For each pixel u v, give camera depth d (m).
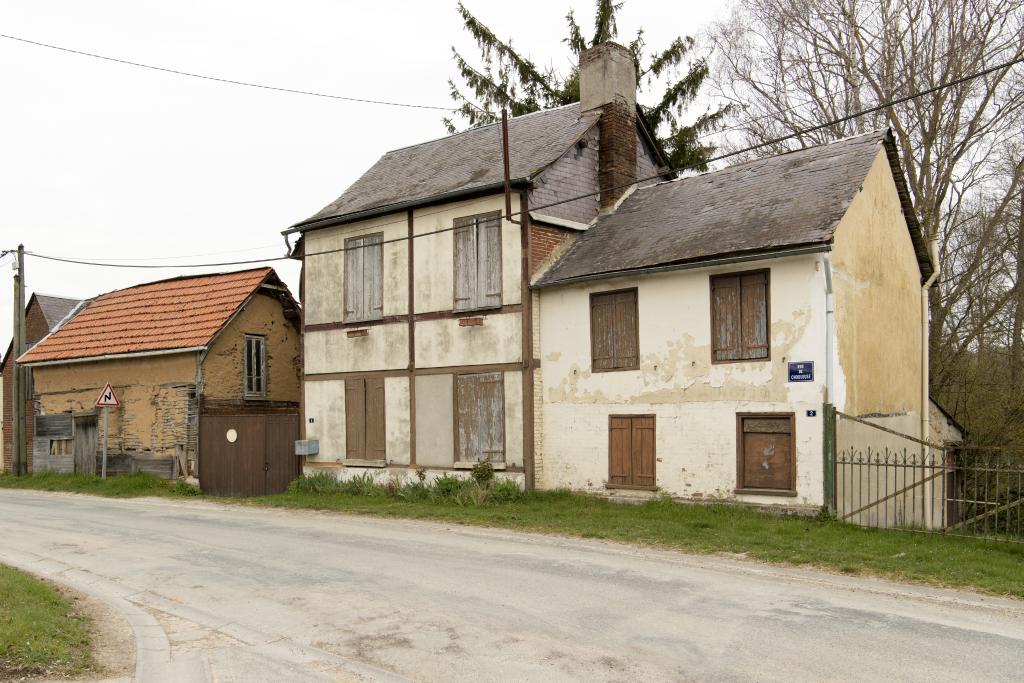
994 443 21.75
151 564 12.09
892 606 8.81
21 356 27.12
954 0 23.14
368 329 20.98
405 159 24.16
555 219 18.81
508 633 8.08
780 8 26.38
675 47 31.50
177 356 23.14
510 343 18.33
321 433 21.91
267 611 9.25
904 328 18.08
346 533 14.53
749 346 15.04
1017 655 7.14
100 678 7.02
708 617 8.46
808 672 6.78
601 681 6.69
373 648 7.77
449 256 19.50
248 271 25.00
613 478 16.83
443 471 19.28
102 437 24.64
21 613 8.37
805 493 14.19
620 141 20.33
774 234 14.79
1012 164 23.67
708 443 15.45
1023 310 24.28
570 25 32.88
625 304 16.92
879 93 24.91
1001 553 11.27
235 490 21.77
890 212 17.64
